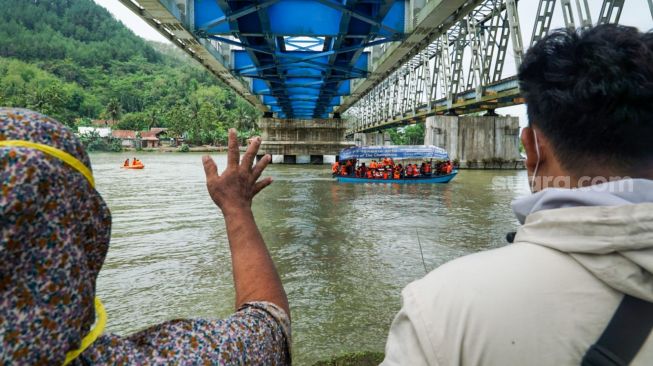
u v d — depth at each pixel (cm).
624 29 105
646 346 87
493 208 1941
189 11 1769
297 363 569
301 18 1817
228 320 116
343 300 791
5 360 77
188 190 2647
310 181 3300
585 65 101
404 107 6456
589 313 91
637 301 89
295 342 626
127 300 795
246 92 3916
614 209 90
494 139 4828
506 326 92
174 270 972
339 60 2630
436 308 100
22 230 80
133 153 10925
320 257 1095
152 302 786
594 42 103
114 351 94
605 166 103
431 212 1823
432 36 1867
